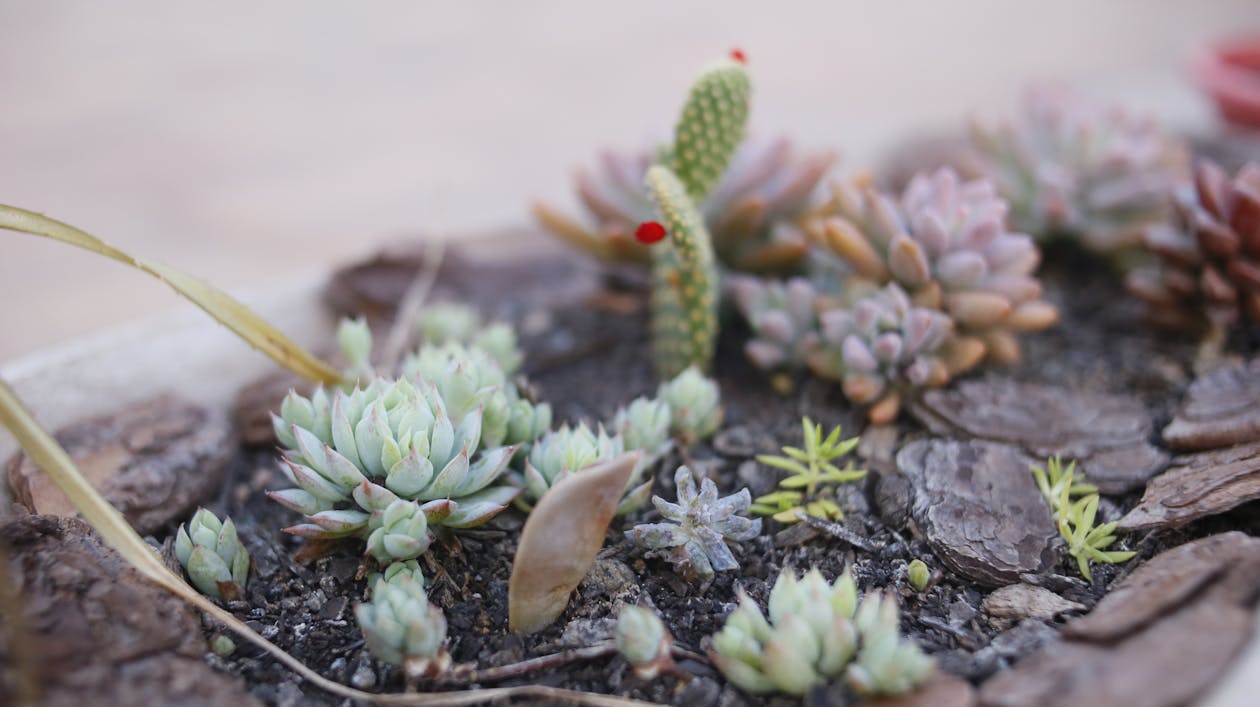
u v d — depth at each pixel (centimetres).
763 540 37
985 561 35
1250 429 36
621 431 37
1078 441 38
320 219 69
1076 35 91
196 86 85
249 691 33
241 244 67
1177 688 30
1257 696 29
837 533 36
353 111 82
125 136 78
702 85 39
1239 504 35
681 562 35
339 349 43
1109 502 37
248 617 35
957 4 99
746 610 32
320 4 100
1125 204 45
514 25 96
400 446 34
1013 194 46
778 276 45
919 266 39
